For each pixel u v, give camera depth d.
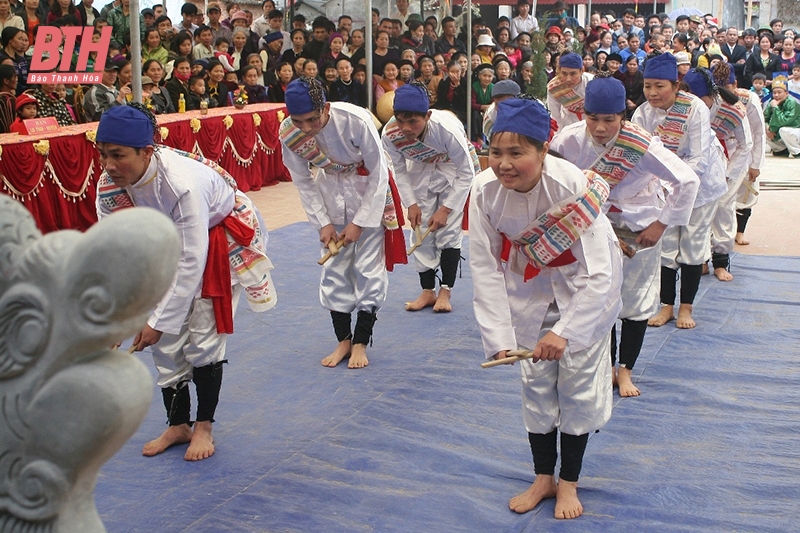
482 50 13.98
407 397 4.29
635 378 4.56
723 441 3.77
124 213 1.19
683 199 4.02
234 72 11.55
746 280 6.50
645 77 5.01
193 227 3.30
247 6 16.16
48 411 1.26
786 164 13.23
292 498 3.28
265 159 10.72
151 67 9.56
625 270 4.21
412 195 5.57
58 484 1.30
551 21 17.00
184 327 3.56
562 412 3.06
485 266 3.03
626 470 3.49
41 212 7.09
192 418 4.05
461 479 3.42
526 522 3.07
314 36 12.70
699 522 3.05
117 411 1.26
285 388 4.44
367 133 4.47
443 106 12.54
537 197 2.87
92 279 1.18
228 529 3.05
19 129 7.29
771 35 18.70
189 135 9.05
